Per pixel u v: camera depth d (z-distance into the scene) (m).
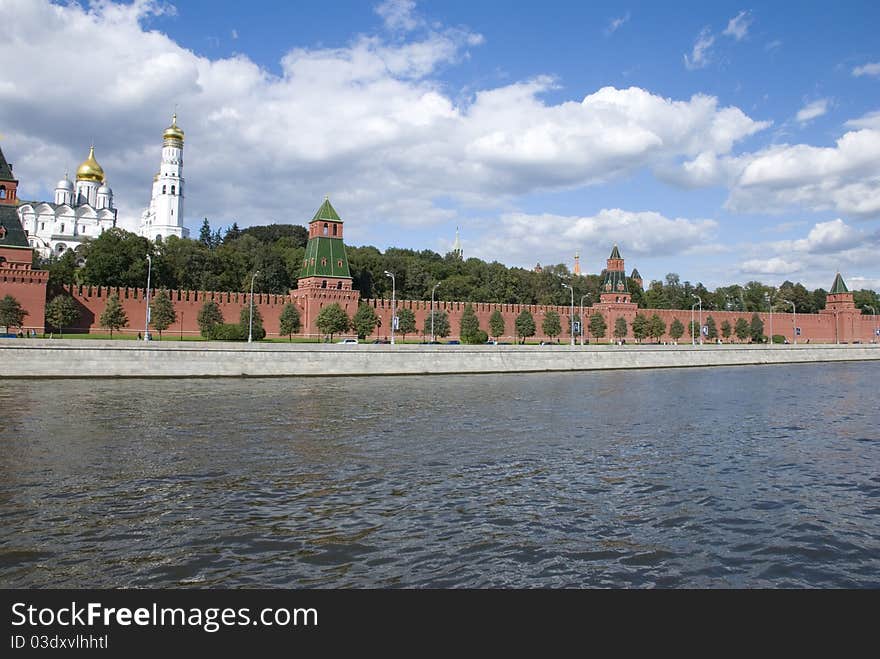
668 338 121.81
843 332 140.25
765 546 15.07
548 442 26.91
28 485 18.47
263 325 89.00
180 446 24.27
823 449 26.59
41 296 73.62
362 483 19.53
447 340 100.88
